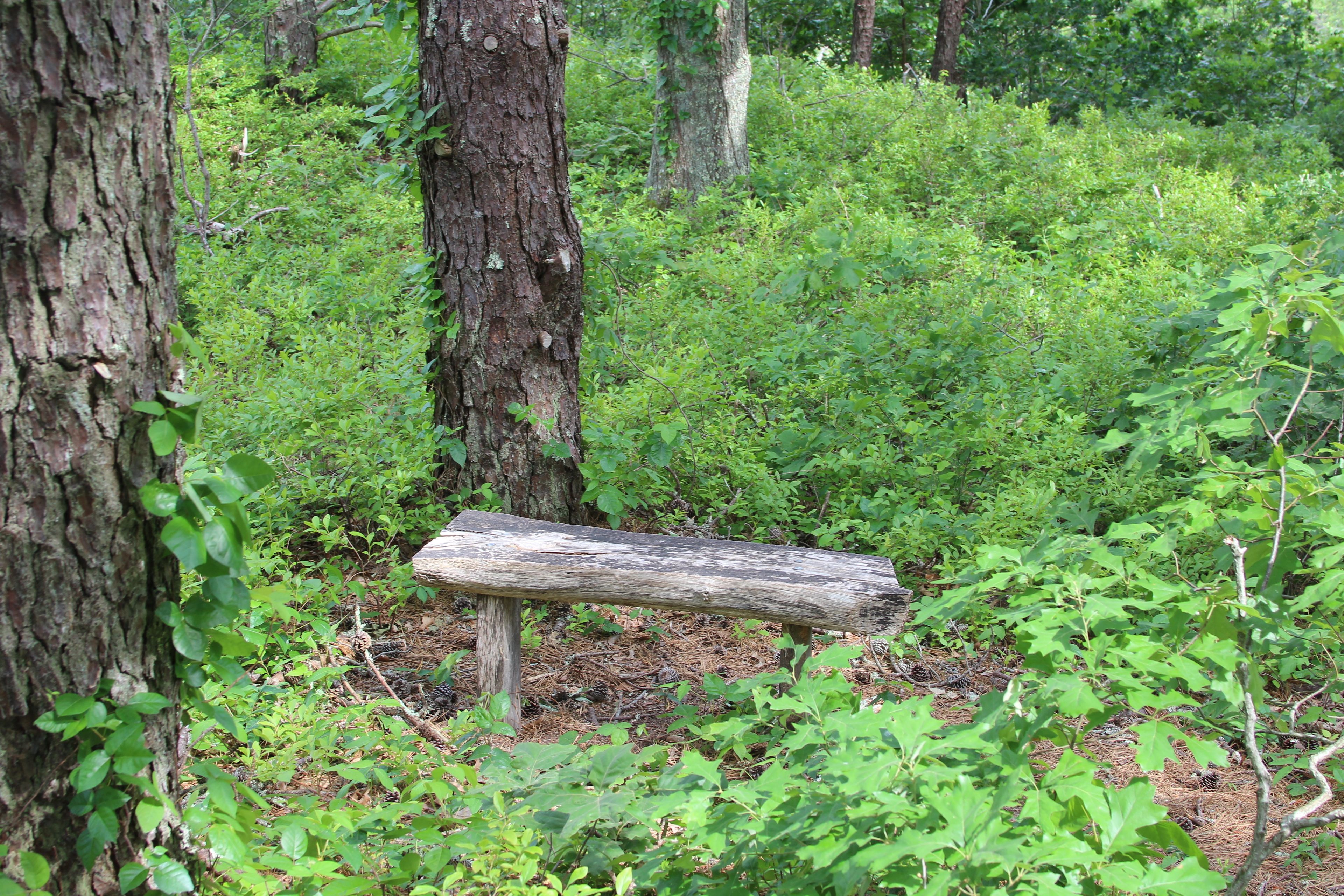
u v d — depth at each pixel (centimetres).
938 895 148
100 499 187
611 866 230
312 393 508
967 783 162
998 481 487
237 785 214
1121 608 199
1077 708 175
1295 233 811
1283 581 331
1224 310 302
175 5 1403
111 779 191
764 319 635
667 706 364
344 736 300
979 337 589
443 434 458
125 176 186
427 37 427
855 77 1416
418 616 419
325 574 377
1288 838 194
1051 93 2230
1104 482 456
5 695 181
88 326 182
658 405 521
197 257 774
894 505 465
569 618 420
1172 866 271
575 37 1448
